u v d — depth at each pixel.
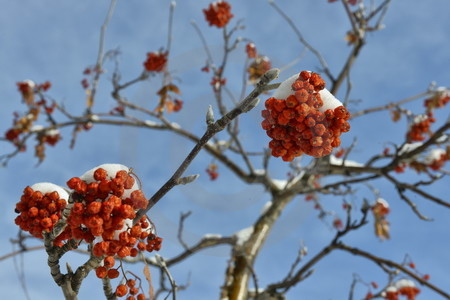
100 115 5.51
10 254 3.97
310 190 5.01
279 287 4.29
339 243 4.49
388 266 4.65
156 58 4.68
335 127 1.65
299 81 1.63
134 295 1.79
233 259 4.86
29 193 1.71
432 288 4.36
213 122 1.71
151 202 1.69
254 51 4.27
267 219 5.11
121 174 1.62
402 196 4.78
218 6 4.67
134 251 1.70
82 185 1.58
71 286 1.79
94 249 1.59
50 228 1.69
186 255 4.36
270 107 1.64
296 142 1.66
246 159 5.02
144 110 4.84
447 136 4.49
